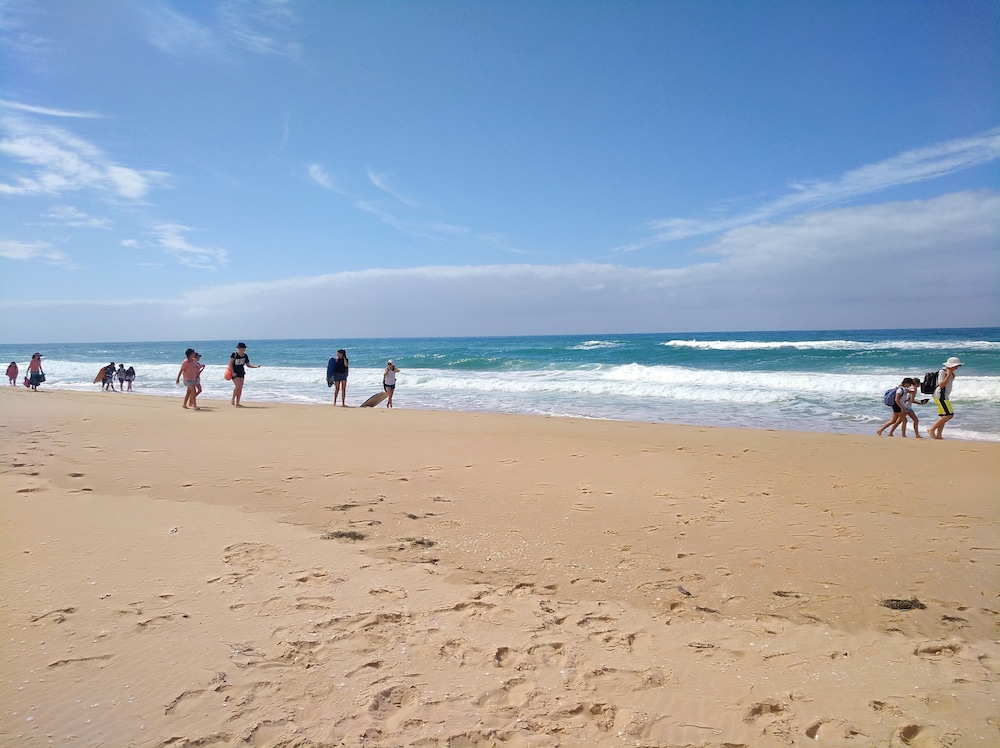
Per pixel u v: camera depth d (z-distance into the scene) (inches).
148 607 156.0
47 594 162.2
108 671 125.7
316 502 260.8
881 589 176.1
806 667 134.9
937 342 1533.0
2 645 135.1
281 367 1579.7
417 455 365.4
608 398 809.5
